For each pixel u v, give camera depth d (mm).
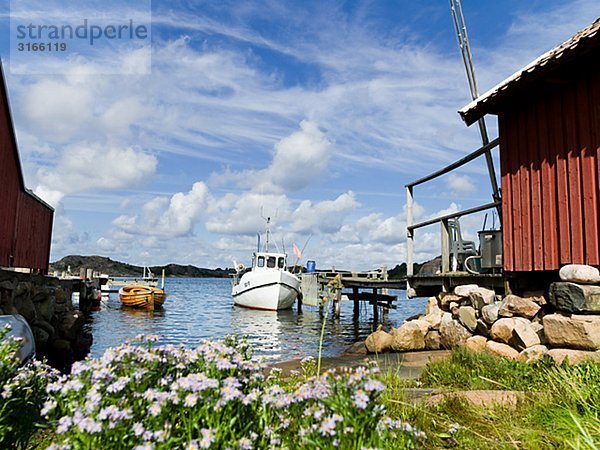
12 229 13562
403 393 4238
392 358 8070
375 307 22344
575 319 5551
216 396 2180
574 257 6418
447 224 9438
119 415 1940
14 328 5055
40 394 2824
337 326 21172
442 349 8578
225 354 2492
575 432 3082
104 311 28672
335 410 2156
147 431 1914
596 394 3734
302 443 2234
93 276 33094
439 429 3559
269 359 11195
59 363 12008
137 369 2301
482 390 4535
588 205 6250
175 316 25875
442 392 4551
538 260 7008
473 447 3215
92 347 14727
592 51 5984
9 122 12859
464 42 9820
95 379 2174
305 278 29078
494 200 8500
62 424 1923
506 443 3189
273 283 28297
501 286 7906
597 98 6227
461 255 9508
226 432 2125
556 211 6754
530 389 4582
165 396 2092
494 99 7410
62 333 13188
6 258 13109
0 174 12430
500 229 8055
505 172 7801
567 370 4625
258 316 25922
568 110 6656
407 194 10812
